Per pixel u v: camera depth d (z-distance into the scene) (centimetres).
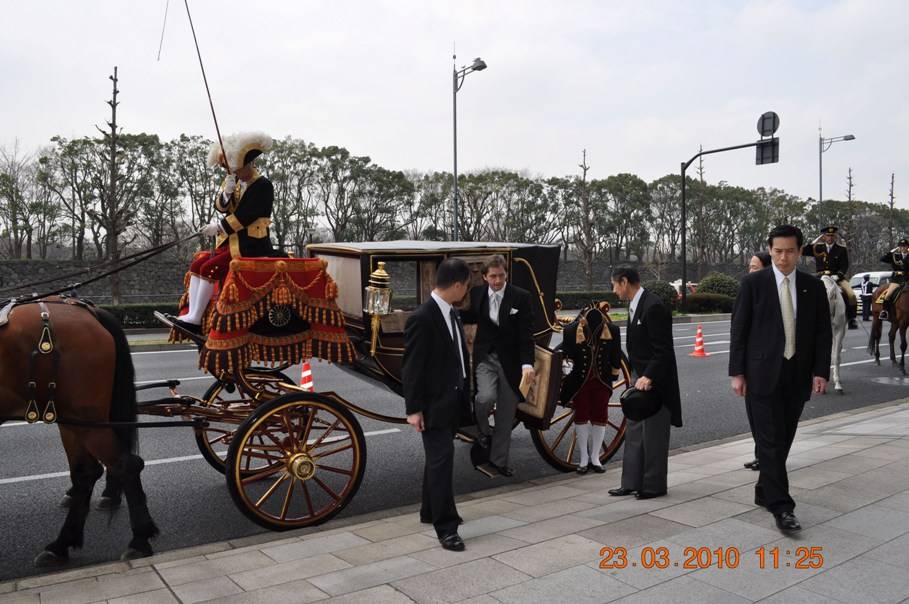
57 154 3469
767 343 474
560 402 683
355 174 3906
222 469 642
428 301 470
